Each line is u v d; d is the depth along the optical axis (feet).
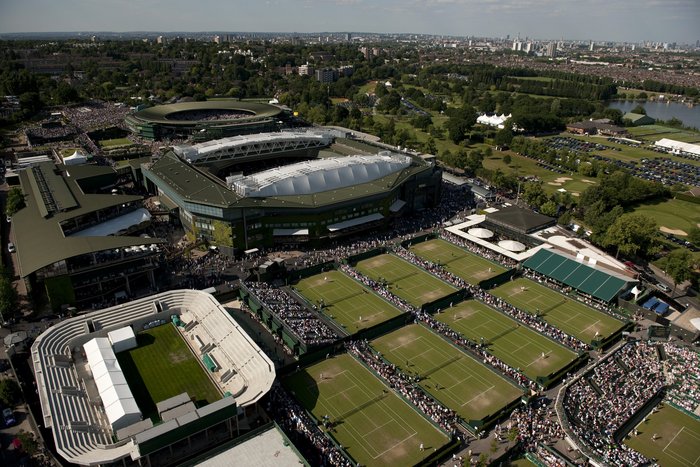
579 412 331.98
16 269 510.58
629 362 387.14
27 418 314.35
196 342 398.21
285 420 318.04
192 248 558.56
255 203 544.62
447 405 342.03
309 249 577.43
